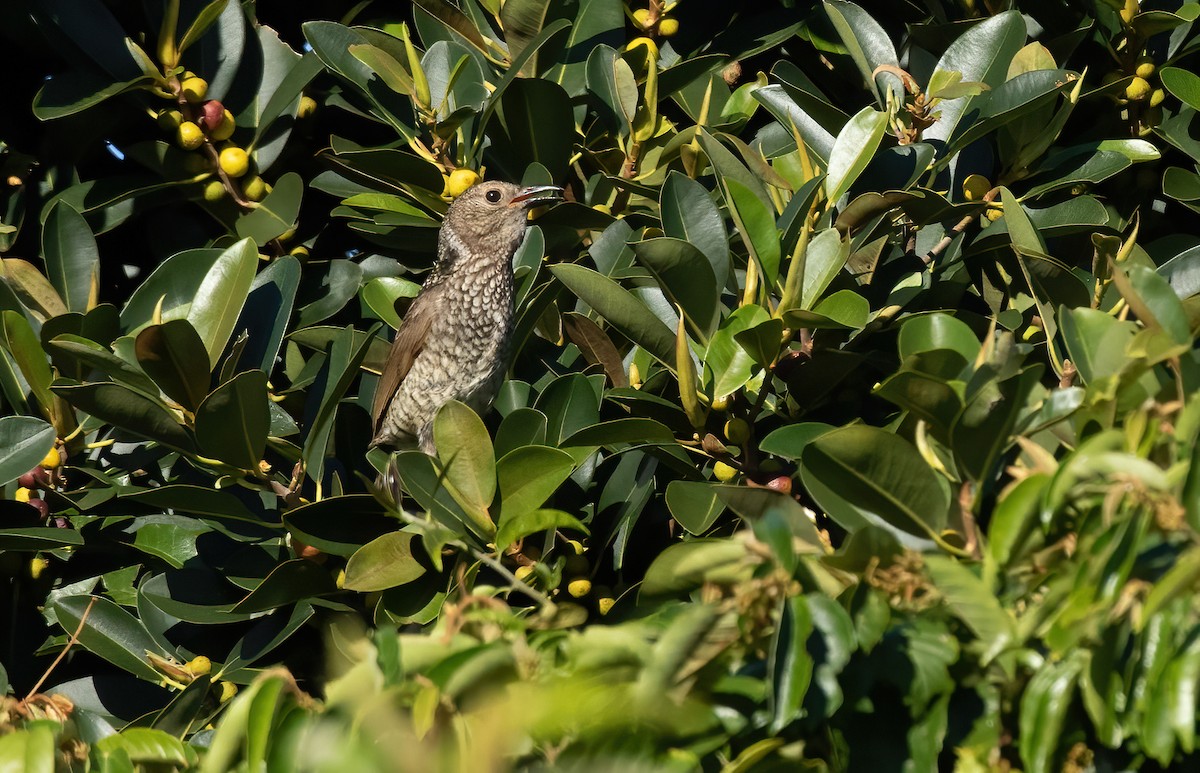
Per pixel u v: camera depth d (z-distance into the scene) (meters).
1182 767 4.03
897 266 7.98
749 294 7.07
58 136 9.57
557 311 8.80
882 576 4.06
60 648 8.36
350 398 9.80
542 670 3.98
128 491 7.77
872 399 7.87
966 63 8.45
